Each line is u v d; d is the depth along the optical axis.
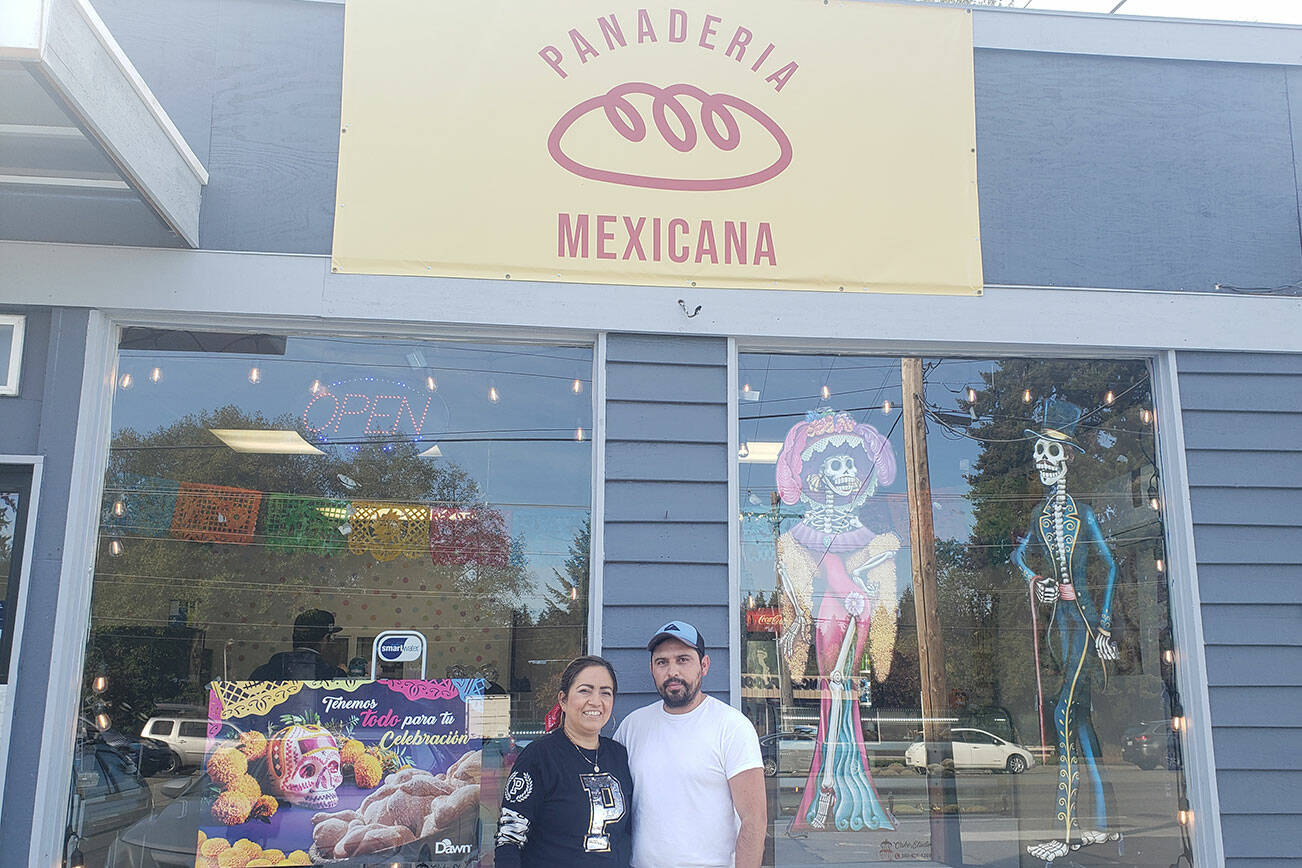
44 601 3.38
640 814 2.95
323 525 3.74
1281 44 4.34
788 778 3.71
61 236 3.58
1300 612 3.88
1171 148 4.21
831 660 3.81
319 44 3.85
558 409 3.85
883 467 3.97
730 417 3.80
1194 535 3.91
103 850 3.38
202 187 3.70
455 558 3.75
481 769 3.61
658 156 3.91
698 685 3.06
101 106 2.75
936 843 3.74
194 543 3.65
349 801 3.54
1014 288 4.02
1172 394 4.03
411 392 3.84
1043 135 4.15
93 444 3.55
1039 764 3.83
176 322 3.70
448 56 3.87
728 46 4.01
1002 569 3.95
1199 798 3.72
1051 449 4.06
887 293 3.95
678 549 3.67
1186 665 3.83
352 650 3.66
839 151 4.01
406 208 3.77
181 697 3.53
